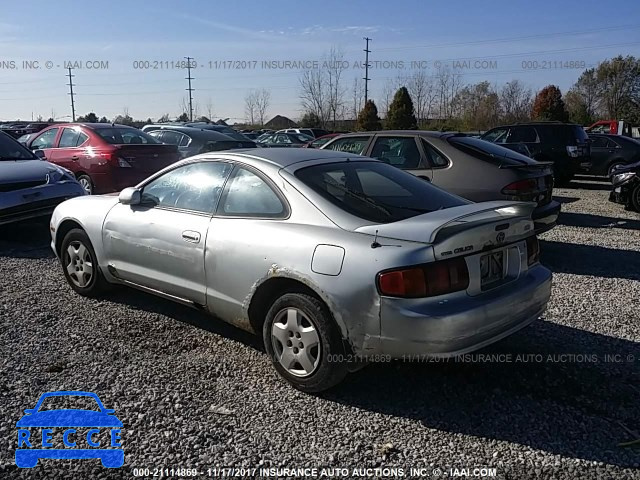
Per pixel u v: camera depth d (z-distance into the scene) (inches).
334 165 163.8
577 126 585.9
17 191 291.6
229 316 158.9
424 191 167.0
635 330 184.2
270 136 1113.4
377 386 146.3
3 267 253.9
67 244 212.1
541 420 130.5
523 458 116.3
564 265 273.0
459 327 125.3
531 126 592.1
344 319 130.9
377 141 291.6
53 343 168.7
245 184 160.4
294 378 142.6
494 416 132.3
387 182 165.3
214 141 466.6
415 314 123.6
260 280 145.8
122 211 190.2
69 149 398.6
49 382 144.4
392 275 125.0
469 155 264.5
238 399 138.8
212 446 119.0
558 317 195.6
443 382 148.4
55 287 223.8
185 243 165.5
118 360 158.4
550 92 1704.0
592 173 661.9
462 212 141.2
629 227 378.0
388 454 117.5
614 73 2150.6
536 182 260.7
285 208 149.9
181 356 162.1
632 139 652.1
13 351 162.2
